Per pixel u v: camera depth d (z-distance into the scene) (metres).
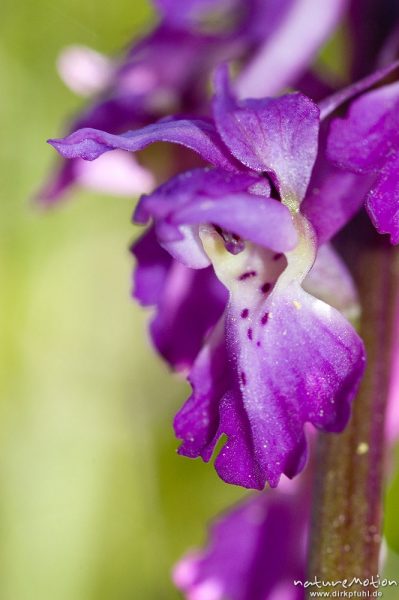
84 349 0.25
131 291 0.13
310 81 0.14
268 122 0.11
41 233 0.25
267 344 0.12
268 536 0.15
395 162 0.11
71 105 0.24
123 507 0.24
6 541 0.23
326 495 0.13
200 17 0.15
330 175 0.12
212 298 0.13
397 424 0.14
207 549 0.16
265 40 0.14
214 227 0.12
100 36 0.24
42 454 0.24
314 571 0.13
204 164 0.14
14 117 0.24
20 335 0.25
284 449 0.11
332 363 0.11
